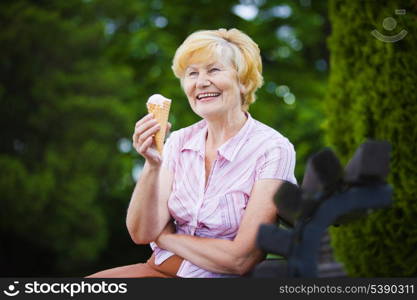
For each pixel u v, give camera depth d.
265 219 2.87
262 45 12.76
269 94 13.09
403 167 3.84
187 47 3.05
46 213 11.80
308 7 13.38
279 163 2.98
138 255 14.50
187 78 3.11
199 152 3.11
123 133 12.59
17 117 12.50
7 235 12.62
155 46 12.98
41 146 12.46
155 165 2.92
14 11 12.50
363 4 4.18
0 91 12.21
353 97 4.22
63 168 11.95
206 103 3.05
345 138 4.30
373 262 3.91
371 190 2.12
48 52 12.65
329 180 2.12
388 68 3.98
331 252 4.38
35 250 13.02
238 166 3.02
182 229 3.10
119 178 12.56
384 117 3.98
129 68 13.23
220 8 13.15
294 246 2.14
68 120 12.31
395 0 4.02
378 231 3.88
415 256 3.80
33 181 11.62
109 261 14.29
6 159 11.67
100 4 13.16
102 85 12.66
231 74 3.05
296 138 12.15
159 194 3.10
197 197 3.03
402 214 3.84
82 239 12.04
